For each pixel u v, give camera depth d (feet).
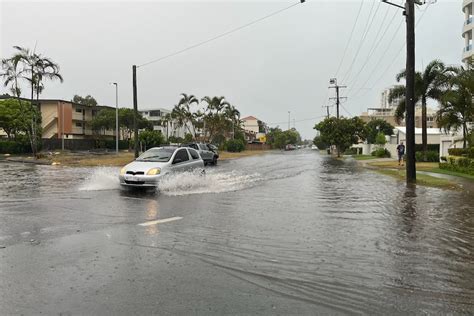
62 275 17.46
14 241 22.91
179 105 230.89
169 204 36.70
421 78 118.11
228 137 292.81
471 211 34.58
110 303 14.67
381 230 26.78
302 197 42.80
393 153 164.45
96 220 29.14
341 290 16.08
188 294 15.57
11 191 45.14
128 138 244.83
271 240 23.77
